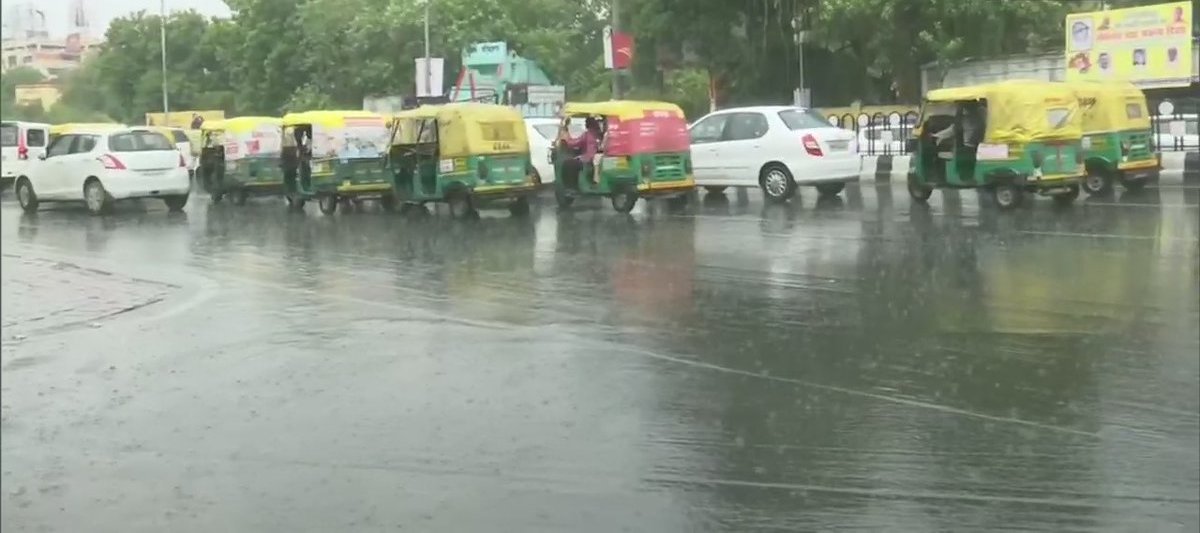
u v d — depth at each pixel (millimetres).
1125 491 5457
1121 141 18641
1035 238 13922
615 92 27641
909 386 7395
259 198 25297
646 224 16922
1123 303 9820
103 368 8312
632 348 8633
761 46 39500
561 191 18938
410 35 46312
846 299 10406
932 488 5543
